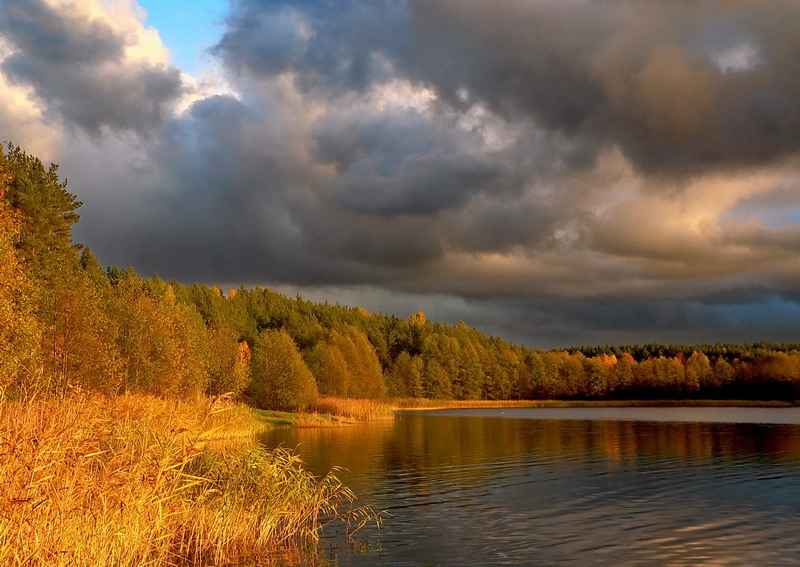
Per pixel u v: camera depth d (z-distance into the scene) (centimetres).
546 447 4072
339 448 3959
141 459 1295
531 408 13212
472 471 2933
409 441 4462
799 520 1845
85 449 1189
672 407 13938
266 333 9088
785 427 6072
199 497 1543
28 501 983
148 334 5769
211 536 1512
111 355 5094
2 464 1008
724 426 6275
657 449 3906
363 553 1508
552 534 1698
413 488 2455
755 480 2592
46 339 4681
